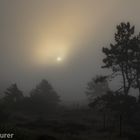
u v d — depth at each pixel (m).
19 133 24.00
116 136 38.50
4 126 24.86
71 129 42.50
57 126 44.44
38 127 41.91
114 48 37.78
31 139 23.55
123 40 37.78
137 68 37.38
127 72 37.94
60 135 34.00
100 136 38.53
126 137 37.59
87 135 38.72
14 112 60.66
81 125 47.81
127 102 37.16
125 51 37.66
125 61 37.53
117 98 37.22
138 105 38.00
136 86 38.12
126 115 38.59
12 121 43.16
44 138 25.25
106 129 44.47
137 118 46.16
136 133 39.44
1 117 41.25
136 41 37.22
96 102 38.69
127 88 38.22
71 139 32.09
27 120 50.50
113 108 37.59
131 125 45.38
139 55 37.53
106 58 38.31
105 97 37.91
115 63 38.09
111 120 50.44
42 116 60.09
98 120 57.22
